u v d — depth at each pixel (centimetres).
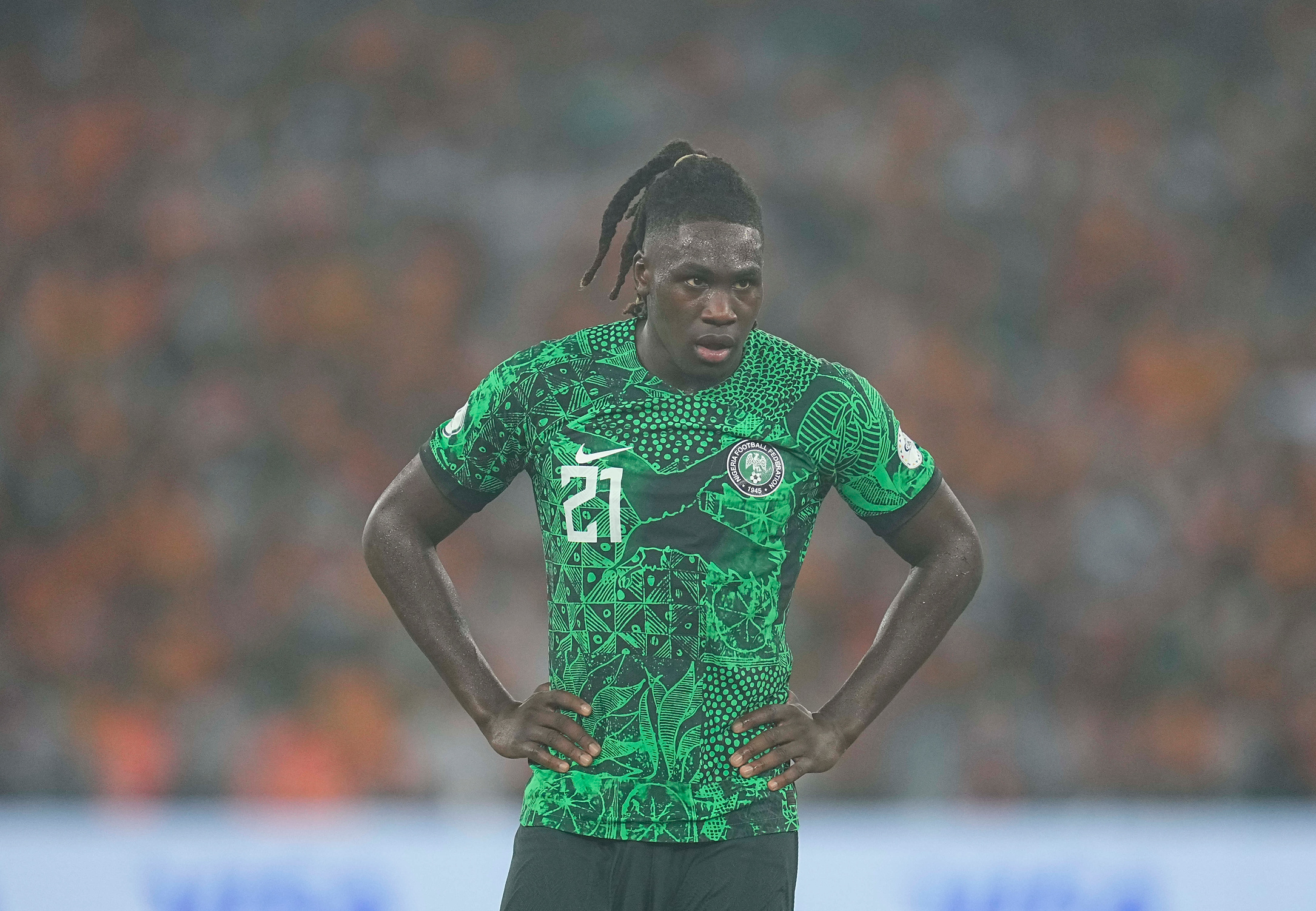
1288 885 2047
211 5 5506
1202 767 3114
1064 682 3378
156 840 2064
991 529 3791
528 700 881
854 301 4512
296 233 4753
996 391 4284
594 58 5444
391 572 919
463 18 5534
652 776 854
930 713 3128
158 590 3631
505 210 4891
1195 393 4312
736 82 5366
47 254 4712
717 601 859
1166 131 5259
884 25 5591
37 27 5434
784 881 866
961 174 5028
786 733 865
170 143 5103
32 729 3147
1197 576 3669
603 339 909
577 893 854
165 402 4172
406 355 4381
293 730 3156
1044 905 2044
